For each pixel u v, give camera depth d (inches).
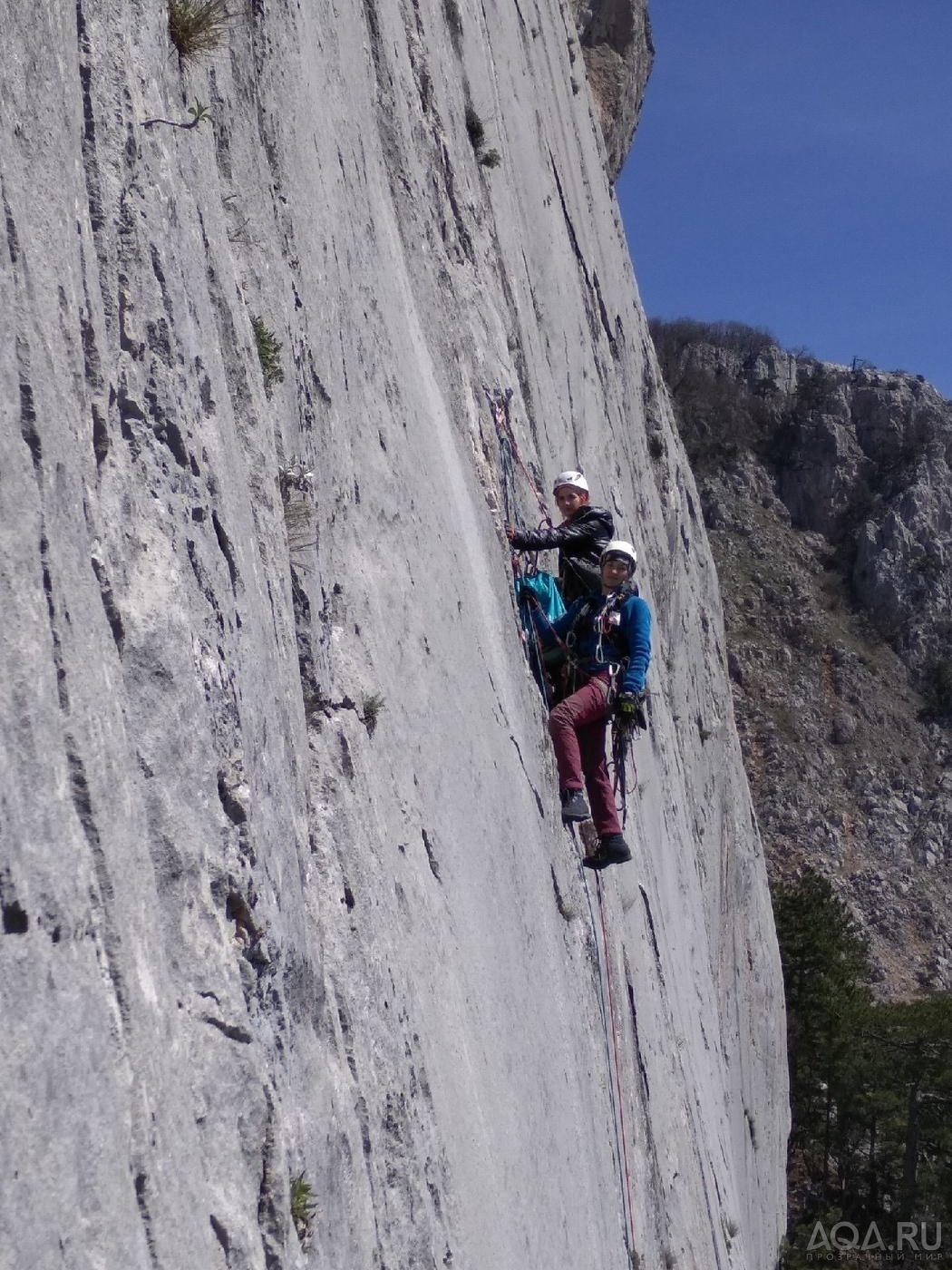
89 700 90.0
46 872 78.1
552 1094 237.5
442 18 384.8
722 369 3454.7
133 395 114.4
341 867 154.6
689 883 604.7
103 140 117.1
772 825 2437.3
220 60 167.3
